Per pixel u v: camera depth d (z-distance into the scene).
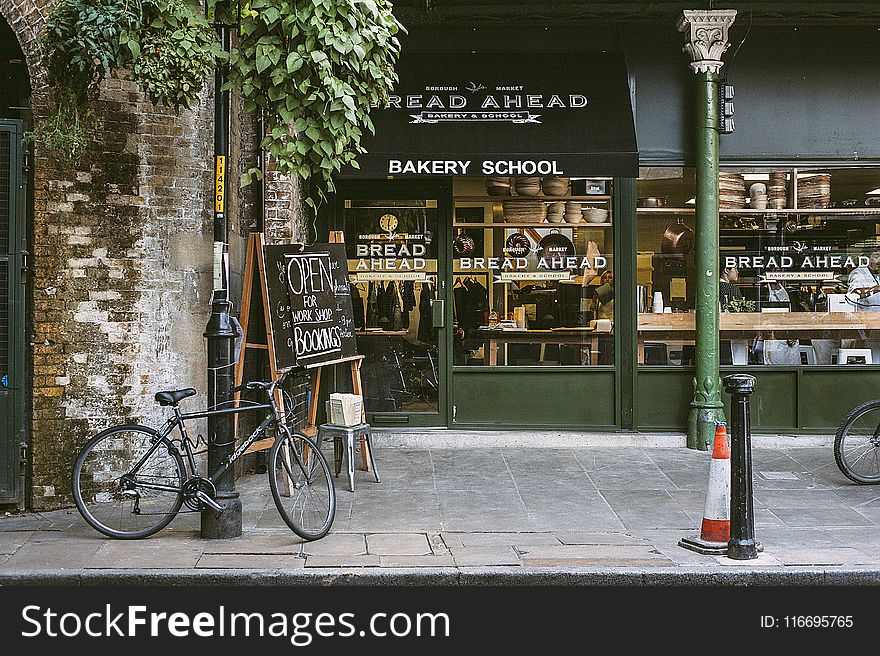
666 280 10.05
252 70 6.69
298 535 6.50
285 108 6.68
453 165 9.17
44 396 7.35
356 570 5.73
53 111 7.15
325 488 6.86
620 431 9.98
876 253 10.12
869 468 8.40
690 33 9.48
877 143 9.95
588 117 9.45
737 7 9.48
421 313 10.22
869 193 10.10
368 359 10.23
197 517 7.18
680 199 10.02
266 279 7.74
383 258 10.22
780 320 10.12
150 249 7.72
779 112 9.94
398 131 9.33
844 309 10.12
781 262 10.12
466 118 9.43
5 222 7.22
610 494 7.90
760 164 9.96
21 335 7.27
